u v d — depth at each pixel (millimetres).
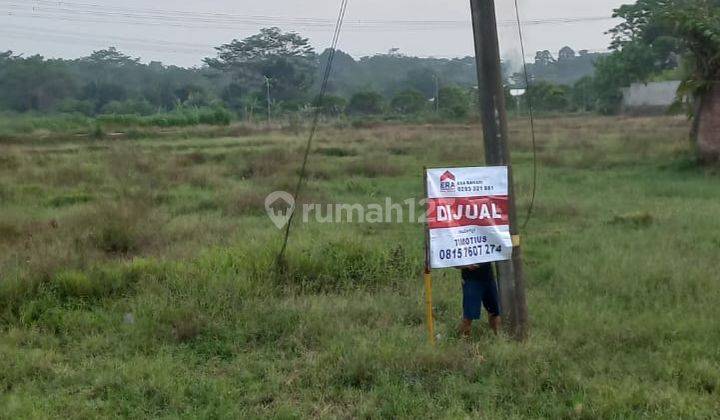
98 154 24562
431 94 103812
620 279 8188
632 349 6191
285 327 6902
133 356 6312
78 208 12898
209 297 7555
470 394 5332
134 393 5418
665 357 5949
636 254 9352
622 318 6949
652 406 5043
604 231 11367
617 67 61844
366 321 7145
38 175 17938
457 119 57969
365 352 5941
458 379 5570
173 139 35500
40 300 7469
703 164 19750
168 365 5973
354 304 7484
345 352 6086
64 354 6402
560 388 5434
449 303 7633
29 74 65500
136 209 11734
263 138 35094
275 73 77875
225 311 7297
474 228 6297
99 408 5227
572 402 5148
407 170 20891
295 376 5789
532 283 8508
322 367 5883
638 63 60531
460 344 6277
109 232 10305
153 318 7078
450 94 70500
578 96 73438
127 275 8281
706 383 5438
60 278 7895
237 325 6938
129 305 7496
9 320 7156
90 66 90500
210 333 6781
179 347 6512
